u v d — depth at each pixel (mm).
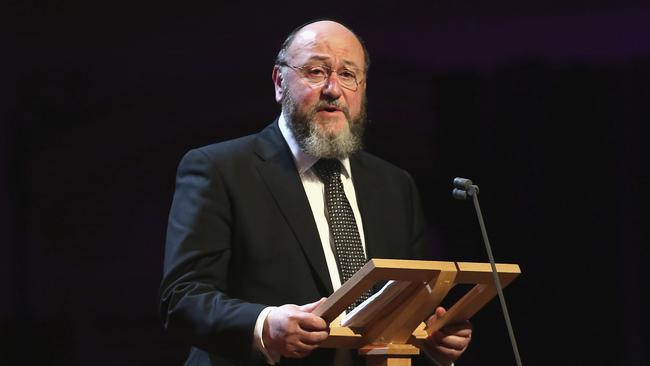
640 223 18469
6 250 18141
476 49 18969
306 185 9391
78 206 18359
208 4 18734
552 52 18844
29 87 18359
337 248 9078
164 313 8516
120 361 18266
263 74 18766
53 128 18375
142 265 18453
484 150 18844
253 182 9109
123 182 18469
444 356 8578
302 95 9250
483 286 8023
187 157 9328
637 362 18453
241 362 8219
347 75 9406
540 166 18734
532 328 18812
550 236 18734
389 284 7469
